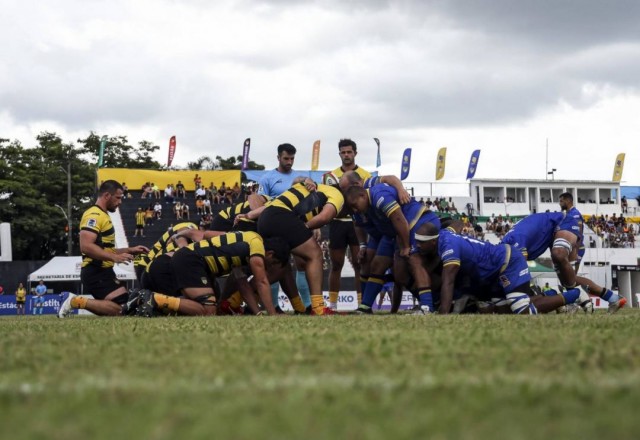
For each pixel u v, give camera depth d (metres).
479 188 104.50
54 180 113.19
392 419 3.82
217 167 144.75
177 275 16.81
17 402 4.45
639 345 7.00
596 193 110.19
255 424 3.71
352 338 8.08
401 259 17.61
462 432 3.50
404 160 97.62
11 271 66.81
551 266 51.75
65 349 7.41
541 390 4.55
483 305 16.08
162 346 7.54
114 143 127.12
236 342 7.85
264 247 16.95
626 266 62.91
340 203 17.72
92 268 19.69
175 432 3.57
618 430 3.49
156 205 77.56
